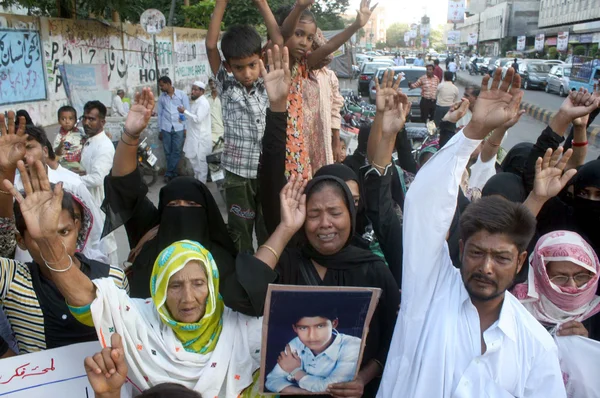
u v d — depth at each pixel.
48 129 11.77
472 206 1.97
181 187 3.00
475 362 1.91
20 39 11.20
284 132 2.77
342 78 20.81
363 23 3.62
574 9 50.84
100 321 2.08
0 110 10.67
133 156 2.75
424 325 2.03
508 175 3.35
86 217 2.91
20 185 3.65
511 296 2.04
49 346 2.41
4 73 10.76
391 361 2.09
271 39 3.65
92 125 4.90
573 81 24.34
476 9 88.81
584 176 2.92
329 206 2.34
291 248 2.54
